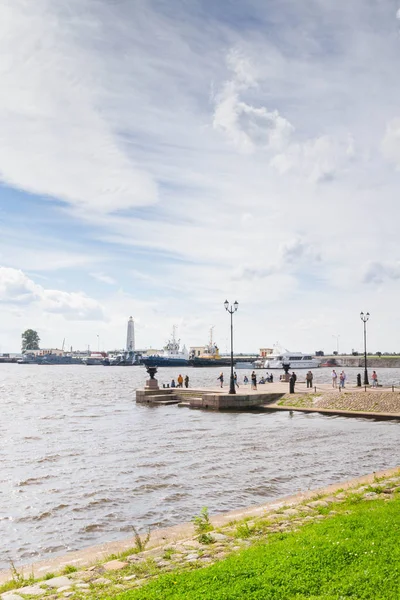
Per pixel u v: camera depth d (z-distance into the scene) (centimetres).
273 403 4800
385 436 3188
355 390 5000
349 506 1320
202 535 1113
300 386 6003
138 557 1024
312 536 1006
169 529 1355
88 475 2234
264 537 1087
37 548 1420
